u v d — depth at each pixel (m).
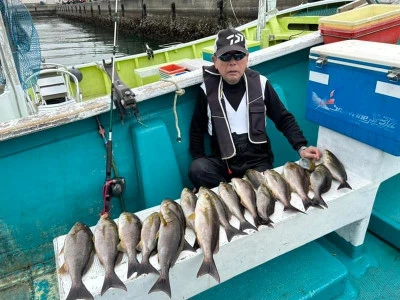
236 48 2.18
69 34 32.91
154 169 2.45
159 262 1.64
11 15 2.77
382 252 2.43
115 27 2.22
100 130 2.33
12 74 2.62
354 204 2.12
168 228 1.76
